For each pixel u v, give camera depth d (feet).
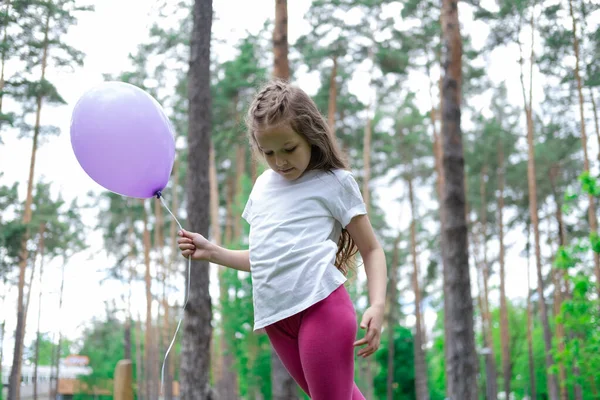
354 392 7.02
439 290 106.73
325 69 76.48
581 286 32.32
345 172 6.89
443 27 32.55
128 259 103.19
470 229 96.22
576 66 63.98
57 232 84.58
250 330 57.00
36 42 59.57
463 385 28.32
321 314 6.36
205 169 32.32
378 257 6.93
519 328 110.63
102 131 8.42
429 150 87.25
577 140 73.41
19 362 67.56
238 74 71.82
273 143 6.51
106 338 126.41
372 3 70.23
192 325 29.84
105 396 114.52
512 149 88.69
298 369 6.75
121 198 95.71
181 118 82.23
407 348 88.48
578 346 36.14
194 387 29.35
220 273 59.16
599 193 29.45
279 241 6.61
